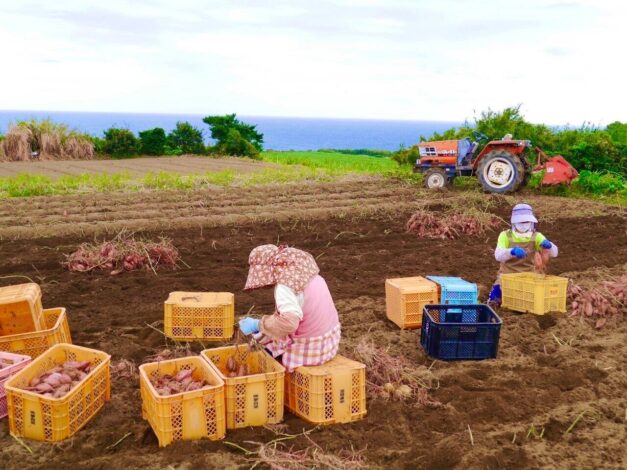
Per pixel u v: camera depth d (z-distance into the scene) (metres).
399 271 9.09
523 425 4.76
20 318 5.31
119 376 5.48
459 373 5.63
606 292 7.23
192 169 22.41
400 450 4.45
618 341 6.36
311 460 4.25
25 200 14.30
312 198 14.81
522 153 15.73
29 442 4.43
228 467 4.16
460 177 17.73
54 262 9.27
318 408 4.71
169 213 12.76
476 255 10.08
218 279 8.60
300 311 4.63
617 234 11.70
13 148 26.94
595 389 5.38
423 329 6.19
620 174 17.73
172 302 6.27
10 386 4.50
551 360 5.97
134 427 4.67
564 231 11.89
